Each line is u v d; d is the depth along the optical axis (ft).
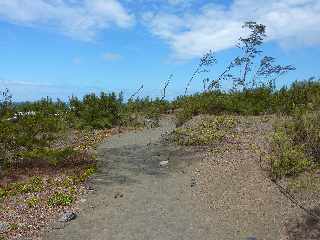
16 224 33.65
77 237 31.91
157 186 41.27
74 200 38.34
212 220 33.78
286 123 47.65
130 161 49.60
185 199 37.86
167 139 56.90
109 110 70.69
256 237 30.89
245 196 36.76
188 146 52.70
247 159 44.01
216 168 43.52
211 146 51.03
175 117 75.77
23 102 79.82
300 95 65.51
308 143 42.80
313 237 29.99
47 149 53.62
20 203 37.78
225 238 31.07
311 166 39.63
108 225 33.68
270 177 38.99
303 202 34.37
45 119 61.98
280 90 69.67
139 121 73.41
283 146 42.88
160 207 36.55
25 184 42.01
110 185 41.98
